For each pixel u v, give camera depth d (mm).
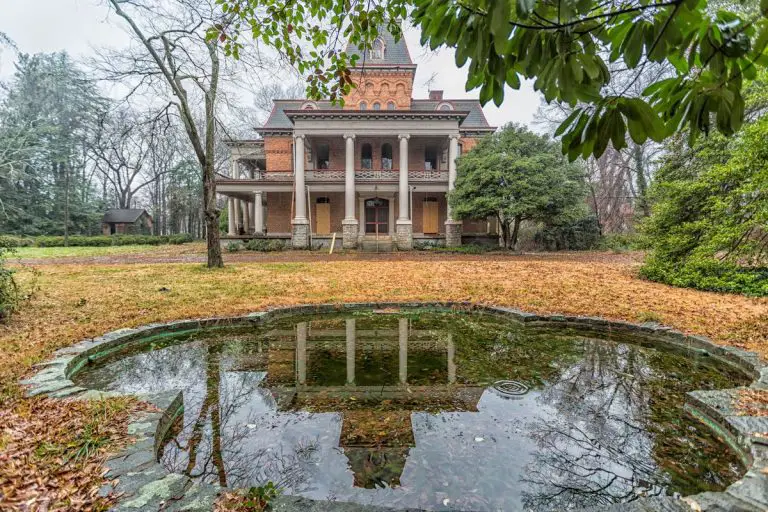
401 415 3008
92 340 4562
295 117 21719
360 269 12188
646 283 8969
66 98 33938
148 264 13969
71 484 1870
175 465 2314
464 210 19438
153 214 48812
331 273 11148
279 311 6434
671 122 1301
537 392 3484
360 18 2580
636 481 2166
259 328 5828
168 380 3812
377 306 6945
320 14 2705
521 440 2605
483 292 7945
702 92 1188
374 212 25734
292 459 2365
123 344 4777
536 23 1121
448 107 27125
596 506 1886
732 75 1143
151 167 44438
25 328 5059
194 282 9305
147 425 2529
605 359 4430
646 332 5203
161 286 8625
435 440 2607
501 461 2344
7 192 31219
